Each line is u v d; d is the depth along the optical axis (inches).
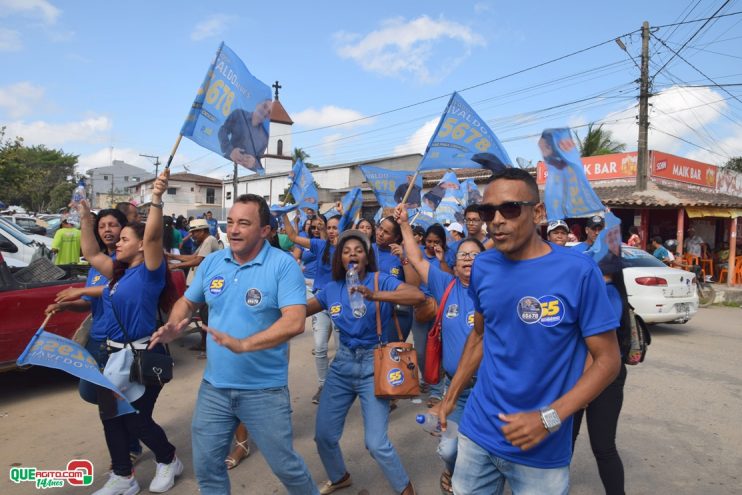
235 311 106.3
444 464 158.4
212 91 135.2
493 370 83.5
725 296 518.0
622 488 116.0
